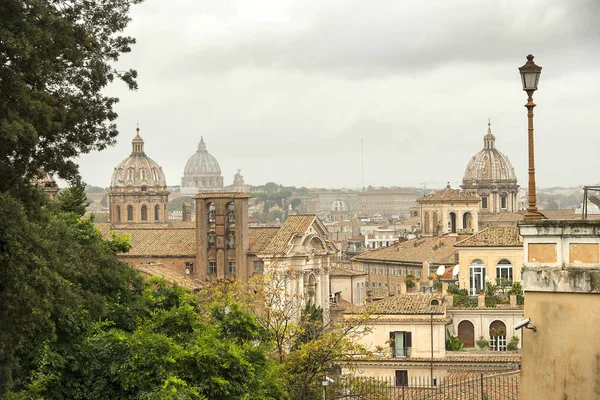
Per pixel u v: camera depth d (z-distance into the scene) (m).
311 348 88.19
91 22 62.84
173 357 64.50
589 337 41.72
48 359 60.84
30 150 55.34
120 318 72.06
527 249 43.06
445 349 115.50
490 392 86.31
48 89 58.69
